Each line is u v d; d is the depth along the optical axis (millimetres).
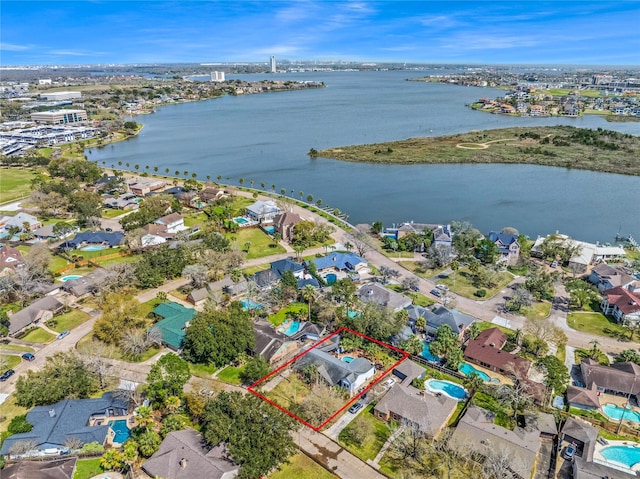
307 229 154375
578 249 143625
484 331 103062
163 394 76688
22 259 133375
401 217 189250
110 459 65812
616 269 132875
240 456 64312
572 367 94125
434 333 103875
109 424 77562
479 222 183375
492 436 71938
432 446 72375
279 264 130500
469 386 85500
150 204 178500
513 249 145250
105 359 92125
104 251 148375
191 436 70438
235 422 68500
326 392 82688
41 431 72562
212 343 91188
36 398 79312
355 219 187500
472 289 128125
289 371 91312
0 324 100250
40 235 155625
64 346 98688
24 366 91500
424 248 154625
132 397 80250
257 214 174000
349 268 136125
